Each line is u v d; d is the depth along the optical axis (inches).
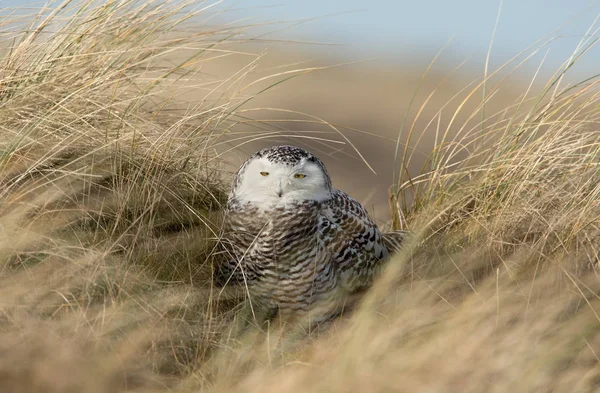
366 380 232.8
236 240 305.3
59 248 272.1
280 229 296.5
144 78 353.4
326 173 309.7
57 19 341.1
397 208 407.5
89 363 227.5
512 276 307.7
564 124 358.3
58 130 314.2
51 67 326.3
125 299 264.7
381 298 294.2
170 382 243.6
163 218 325.4
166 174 337.4
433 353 248.8
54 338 230.4
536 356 260.2
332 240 303.0
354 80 1316.4
